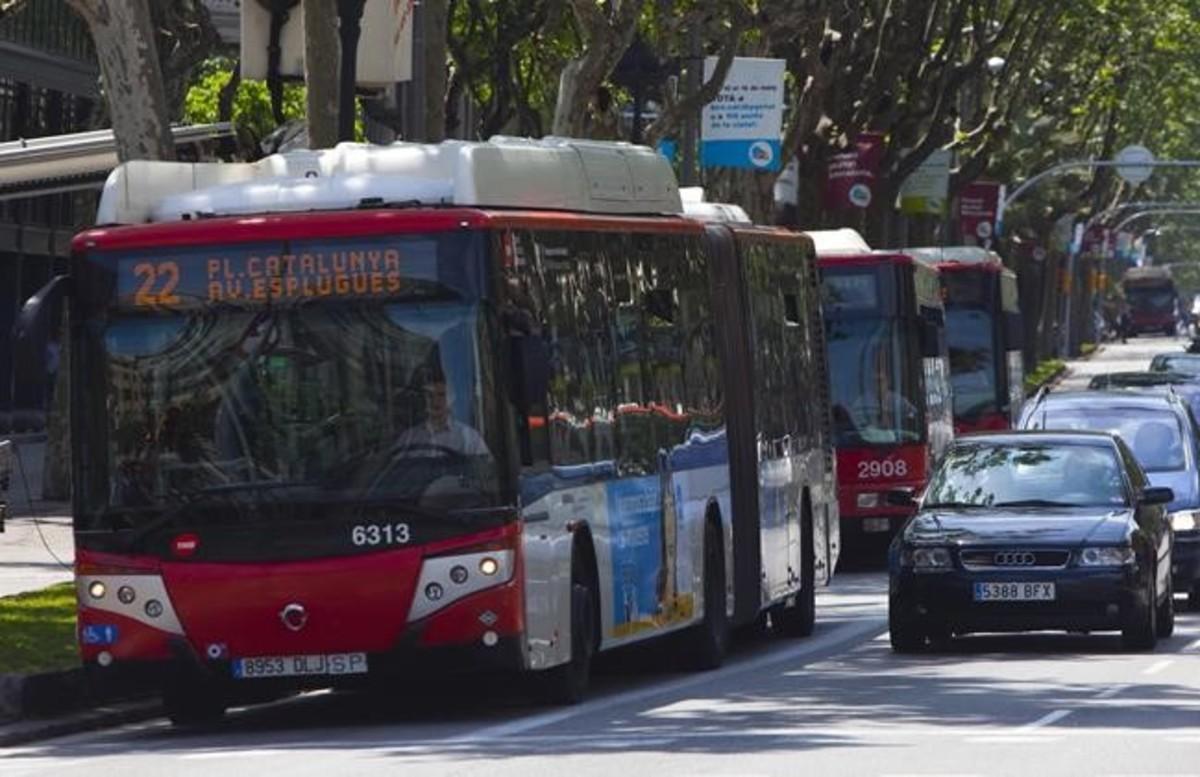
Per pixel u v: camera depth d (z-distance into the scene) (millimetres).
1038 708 36812
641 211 43781
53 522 72312
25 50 104875
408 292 35781
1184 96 194625
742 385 48594
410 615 35406
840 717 35812
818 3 85312
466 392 35594
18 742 36500
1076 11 142375
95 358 36188
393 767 30219
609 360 40500
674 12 83562
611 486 40094
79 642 36312
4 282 107812
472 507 35469
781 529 50906
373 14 49812
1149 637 47312
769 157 83188
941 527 47250
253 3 48312
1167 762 29828
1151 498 48625
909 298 71562
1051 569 46375
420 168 37250
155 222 37156
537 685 38531
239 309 35969
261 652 35656
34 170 58438
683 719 35906
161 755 33188
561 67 92312
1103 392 61125
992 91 156000
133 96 48719
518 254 36812
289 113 110688
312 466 35656
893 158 123812
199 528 35719
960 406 89500
